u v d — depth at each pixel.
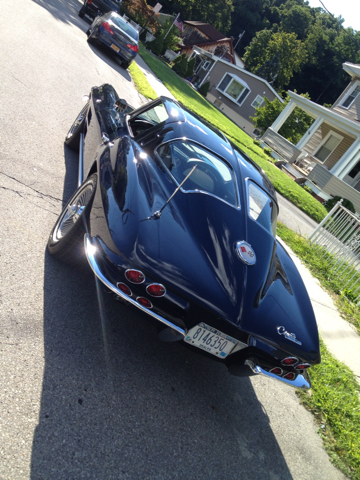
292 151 21.62
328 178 19.06
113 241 2.17
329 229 8.14
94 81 8.59
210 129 3.39
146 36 35.69
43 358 2.17
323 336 4.85
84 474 1.78
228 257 2.39
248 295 2.35
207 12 70.50
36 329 2.30
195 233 2.37
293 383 2.50
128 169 2.58
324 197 18.84
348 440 3.12
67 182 4.10
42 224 3.23
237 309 2.25
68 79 7.31
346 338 5.18
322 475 2.73
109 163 2.77
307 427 3.13
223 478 2.23
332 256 7.69
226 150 3.18
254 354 2.35
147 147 2.89
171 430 2.30
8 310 2.30
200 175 2.75
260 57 67.06
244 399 2.98
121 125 3.73
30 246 2.91
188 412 2.51
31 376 2.04
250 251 2.53
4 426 1.75
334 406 3.40
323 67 74.00
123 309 2.92
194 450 2.29
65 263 2.88
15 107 4.86
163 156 2.75
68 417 1.97
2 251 2.69
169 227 2.30
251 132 39.81
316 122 21.39
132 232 2.17
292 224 10.02
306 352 2.44
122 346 2.61
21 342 2.17
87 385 2.19
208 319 2.22
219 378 3.00
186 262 2.20
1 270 2.53
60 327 2.42
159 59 33.47
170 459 2.13
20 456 1.68
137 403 2.31
